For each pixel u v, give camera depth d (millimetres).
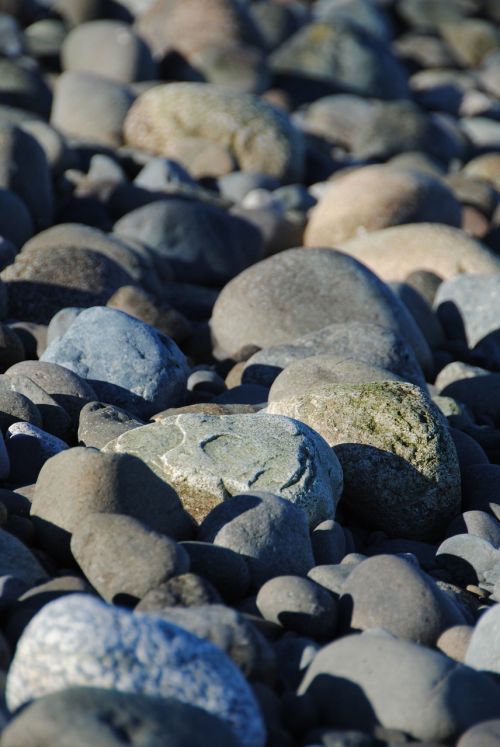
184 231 16734
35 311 13078
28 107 26344
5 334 10703
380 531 8977
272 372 11469
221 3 33125
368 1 41594
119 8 35781
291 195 21625
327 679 5539
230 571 6777
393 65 33938
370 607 6363
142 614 5180
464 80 37406
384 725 5320
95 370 10328
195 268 16719
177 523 7293
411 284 16297
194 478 7805
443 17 43656
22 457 8352
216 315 13617
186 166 23797
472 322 15242
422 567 8023
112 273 13508
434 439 8984
